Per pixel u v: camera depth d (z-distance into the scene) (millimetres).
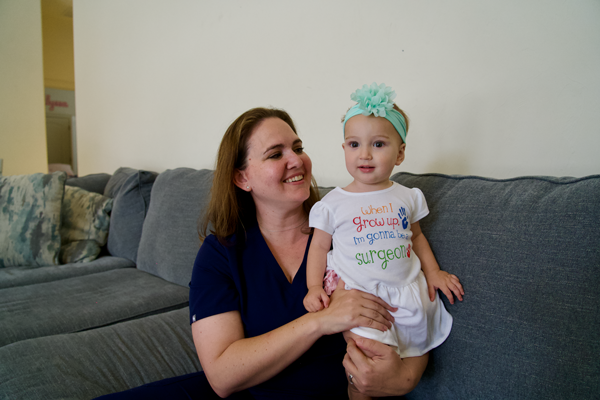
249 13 1765
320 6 1449
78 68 3453
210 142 2082
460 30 1079
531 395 625
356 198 887
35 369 890
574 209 665
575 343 603
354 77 1363
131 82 2736
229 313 861
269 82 1704
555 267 651
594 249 621
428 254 841
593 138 879
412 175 1015
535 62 952
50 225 1919
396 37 1228
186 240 1550
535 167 976
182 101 2268
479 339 715
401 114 895
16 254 1896
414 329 782
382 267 818
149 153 2623
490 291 720
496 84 1023
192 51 2146
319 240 919
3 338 1120
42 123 3889
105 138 3158
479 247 763
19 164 3799
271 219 985
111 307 1336
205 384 880
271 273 909
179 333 1164
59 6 4895
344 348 878
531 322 653
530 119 973
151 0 2424
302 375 842
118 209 2051
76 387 849
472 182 870
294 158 919
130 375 953
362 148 858
